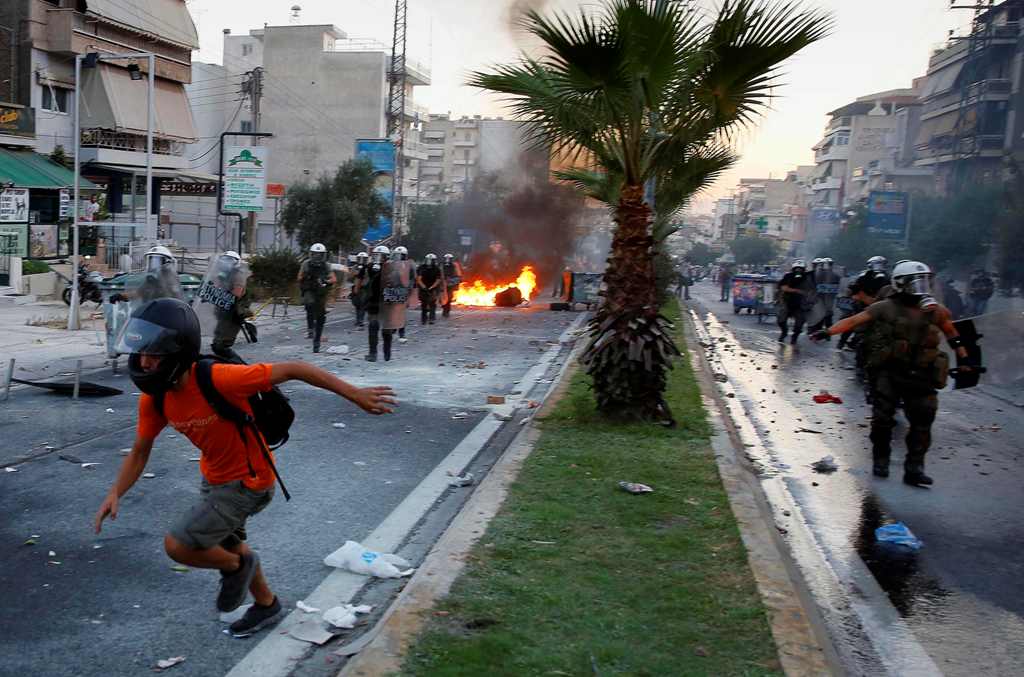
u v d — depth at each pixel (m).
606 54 8.33
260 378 3.63
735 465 7.68
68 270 27.72
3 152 29.50
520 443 8.34
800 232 113.81
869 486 7.91
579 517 5.94
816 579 5.58
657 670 3.70
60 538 5.51
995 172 51.41
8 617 4.34
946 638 4.70
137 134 36.50
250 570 4.07
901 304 8.11
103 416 9.24
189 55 40.12
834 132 103.69
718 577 4.84
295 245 53.16
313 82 74.88
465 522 5.76
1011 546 6.28
